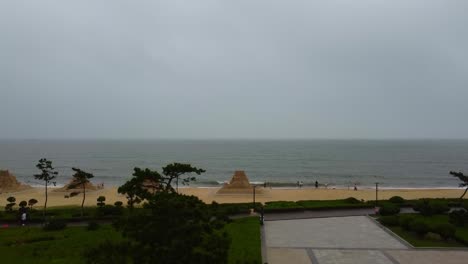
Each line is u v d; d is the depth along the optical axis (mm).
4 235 38094
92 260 16094
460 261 29094
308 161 184875
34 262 28125
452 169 150125
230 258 28094
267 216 47219
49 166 54625
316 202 54531
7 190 77688
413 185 107000
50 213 50406
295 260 29328
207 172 140625
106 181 112062
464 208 42250
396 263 28656
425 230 35812
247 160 189875
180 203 15953
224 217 18469
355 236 36938
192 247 15547
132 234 15844
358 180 117500
